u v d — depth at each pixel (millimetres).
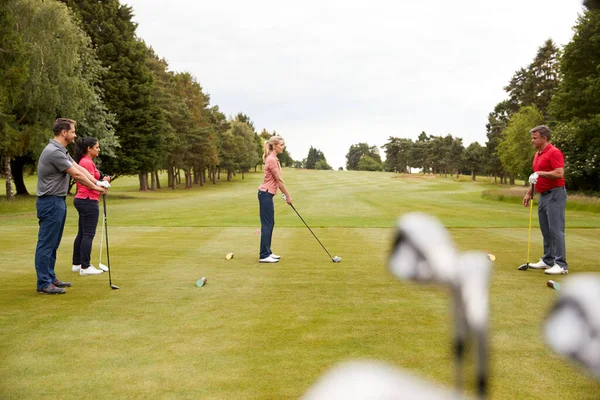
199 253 7578
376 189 45094
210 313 4090
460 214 18406
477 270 272
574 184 29719
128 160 35281
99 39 34000
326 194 34406
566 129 29547
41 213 4898
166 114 46469
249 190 49906
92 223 5980
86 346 3262
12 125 23672
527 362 2949
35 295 4773
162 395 2510
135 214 17797
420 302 4430
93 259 6984
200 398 2475
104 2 35219
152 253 7578
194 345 3279
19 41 20953
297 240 9258
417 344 3270
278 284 5242
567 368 2848
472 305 270
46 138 24359
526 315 4023
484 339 272
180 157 50375
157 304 4402
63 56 24406
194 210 20391
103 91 33781
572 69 29172
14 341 3367
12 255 7309
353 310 4176
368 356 3033
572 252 7754
